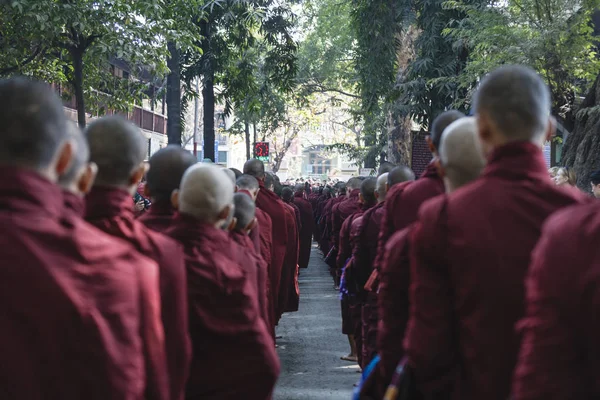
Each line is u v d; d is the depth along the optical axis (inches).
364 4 1054.4
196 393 173.6
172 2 777.6
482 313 124.4
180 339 147.4
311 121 2667.3
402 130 1347.2
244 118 1670.8
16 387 92.4
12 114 99.0
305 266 850.8
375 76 1056.8
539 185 127.6
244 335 175.6
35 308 94.0
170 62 975.0
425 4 987.3
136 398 102.5
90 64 872.3
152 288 118.6
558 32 625.6
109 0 677.9
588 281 88.7
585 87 722.8
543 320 92.2
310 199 1507.1
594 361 88.0
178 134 984.9
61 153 105.3
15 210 96.9
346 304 405.1
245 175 361.7
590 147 596.1
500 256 123.9
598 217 91.0
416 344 129.3
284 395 338.0
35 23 662.5
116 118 149.9
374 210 325.4
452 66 977.5
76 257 99.2
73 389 96.0
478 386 124.6
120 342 101.0
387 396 147.6
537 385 91.0
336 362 412.2
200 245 175.5
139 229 147.4
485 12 674.2
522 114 129.8
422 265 131.8
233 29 1047.0
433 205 132.7
